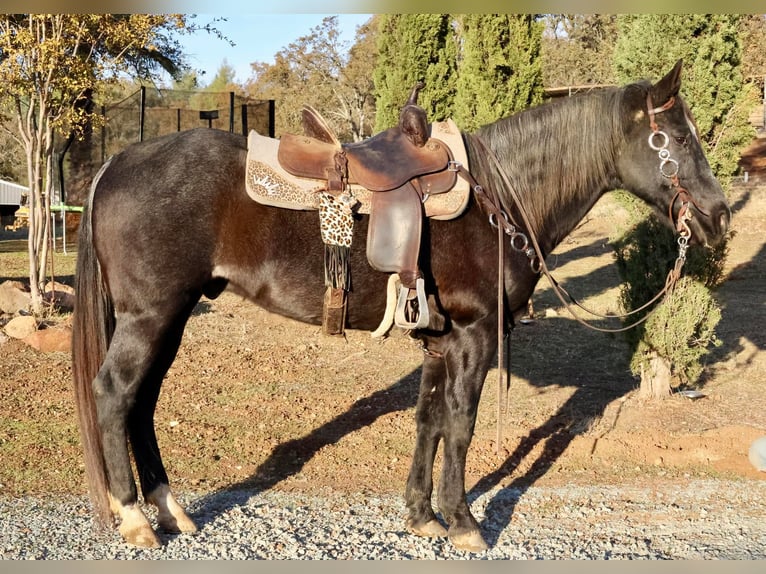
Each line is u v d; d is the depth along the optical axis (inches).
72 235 636.1
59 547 129.6
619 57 216.7
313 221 129.0
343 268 126.7
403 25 346.3
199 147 129.7
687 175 137.9
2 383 234.1
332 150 132.1
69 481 163.0
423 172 130.3
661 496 163.5
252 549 131.5
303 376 257.4
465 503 137.2
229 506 152.9
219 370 261.7
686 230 139.5
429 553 132.9
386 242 127.3
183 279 127.2
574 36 978.7
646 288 222.1
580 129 142.3
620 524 148.2
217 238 128.9
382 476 173.6
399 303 127.1
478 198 134.0
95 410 129.7
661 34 205.0
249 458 182.5
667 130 137.7
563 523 148.8
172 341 131.8
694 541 139.9
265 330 325.4
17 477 163.8
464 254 132.0
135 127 551.8
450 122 142.0
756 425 205.8
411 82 347.9
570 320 349.1
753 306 378.3
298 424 207.9
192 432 198.4
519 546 136.9
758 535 142.9
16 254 605.3
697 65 203.8
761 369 263.1
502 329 136.6
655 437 195.5
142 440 139.3
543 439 197.8
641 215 219.9
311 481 169.8
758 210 661.3
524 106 325.1
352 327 137.8
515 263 135.9
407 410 220.8
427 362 145.4
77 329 132.0
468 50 325.7
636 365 232.2
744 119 206.8
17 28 321.1
